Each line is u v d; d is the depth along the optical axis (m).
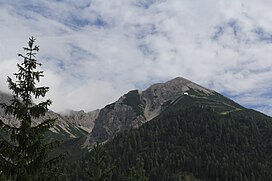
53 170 21.02
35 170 20.55
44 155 20.73
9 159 20.56
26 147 20.95
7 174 20.14
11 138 20.66
